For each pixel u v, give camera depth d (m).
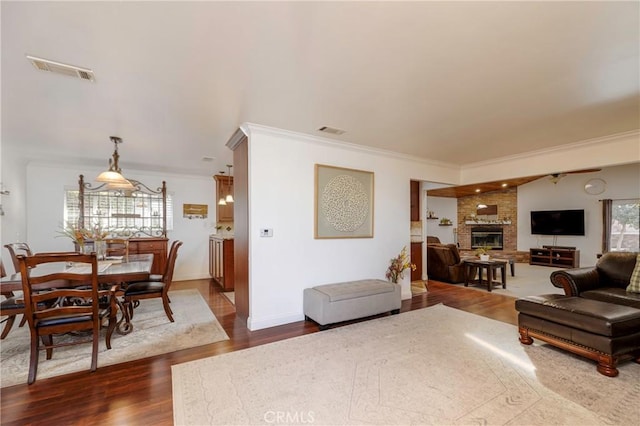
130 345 2.78
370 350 2.67
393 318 3.60
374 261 4.25
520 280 6.20
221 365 2.38
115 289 2.75
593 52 1.84
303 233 3.59
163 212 5.84
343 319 3.28
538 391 2.01
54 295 2.19
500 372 2.27
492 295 4.86
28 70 2.00
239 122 3.09
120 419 1.73
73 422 1.70
